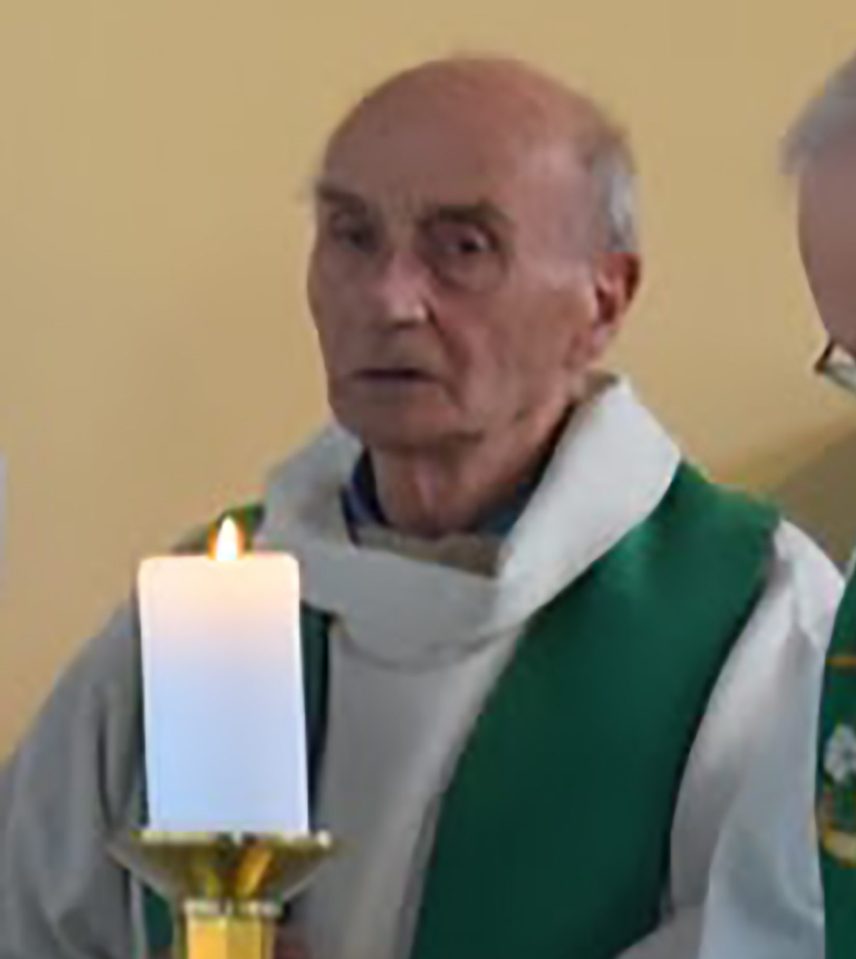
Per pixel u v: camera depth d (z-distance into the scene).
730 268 8.77
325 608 5.89
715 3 8.80
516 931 5.55
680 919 5.43
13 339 8.26
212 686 3.26
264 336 8.40
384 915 5.62
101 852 5.85
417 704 5.76
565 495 5.80
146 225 8.36
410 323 5.55
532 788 5.63
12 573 8.23
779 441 8.77
